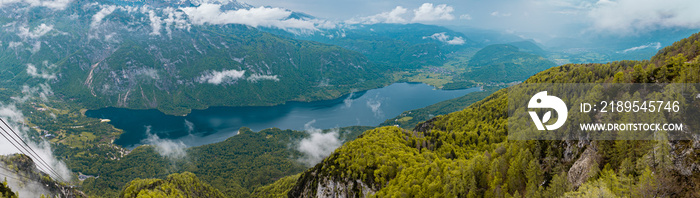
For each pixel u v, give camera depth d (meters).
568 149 119.94
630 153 99.62
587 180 103.06
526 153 127.88
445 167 159.88
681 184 86.38
